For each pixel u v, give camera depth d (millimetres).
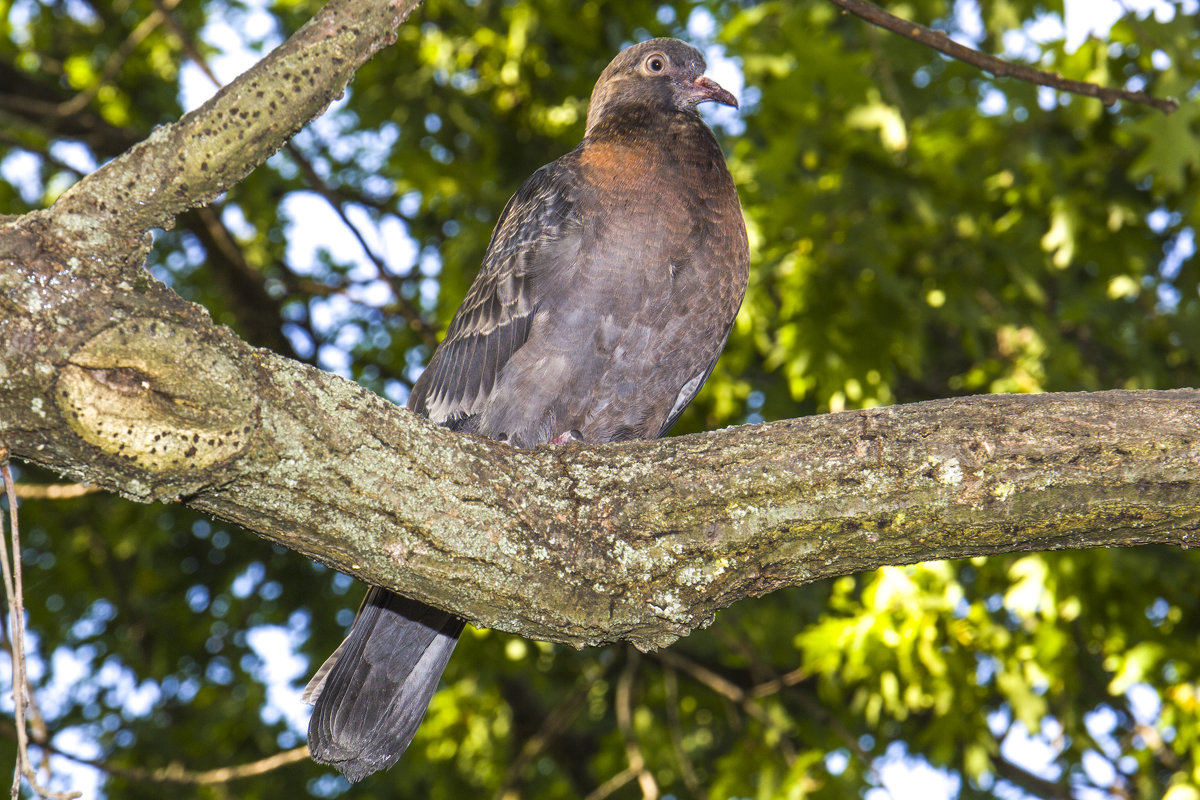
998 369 11766
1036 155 10703
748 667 13977
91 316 3430
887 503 4102
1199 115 9227
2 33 15086
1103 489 3973
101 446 3480
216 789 15180
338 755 5512
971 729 10477
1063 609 10344
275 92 3479
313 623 16234
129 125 15266
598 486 4312
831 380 10219
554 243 6699
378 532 4016
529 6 12219
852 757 12375
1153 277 11867
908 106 11023
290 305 16391
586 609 4246
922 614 9750
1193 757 10305
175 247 16578
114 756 15844
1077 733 11352
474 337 7008
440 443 4191
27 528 16469
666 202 6652
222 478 3713
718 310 6922
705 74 7883
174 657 16594
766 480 4184
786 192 10164
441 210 13633
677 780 15258
